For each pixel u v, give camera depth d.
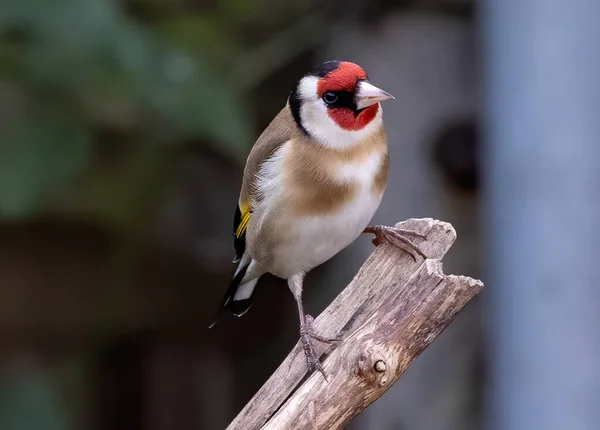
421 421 9.74
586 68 8.19
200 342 12.29
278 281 11.88
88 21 8.55
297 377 5.65
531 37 8.33
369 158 6.35
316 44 10.17
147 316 11.91
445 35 9.87
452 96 9.82
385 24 9.91
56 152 8.79
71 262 11.66
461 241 9.82
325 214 6.38
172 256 11.76
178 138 9.30
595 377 8.25
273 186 6.42
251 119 10.15
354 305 5.68
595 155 8.20
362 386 5.27
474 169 9.77
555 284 8.29
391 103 9.80
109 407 12.18
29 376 11.50
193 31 9.48
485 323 9.60
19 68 8.63
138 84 8.78
